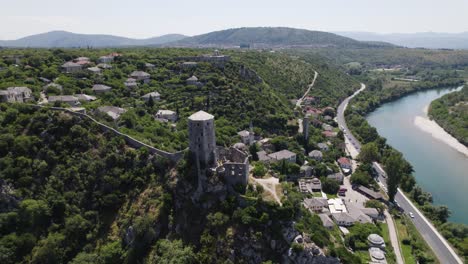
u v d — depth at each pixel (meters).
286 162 168.62
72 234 109.19
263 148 188.75
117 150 128.00
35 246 105.06
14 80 177.88
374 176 189.62
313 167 180.88
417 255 121.12
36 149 122.81
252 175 125.19
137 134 143.50
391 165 159.50
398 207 157.38
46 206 111.31
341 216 137.00
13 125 129.62
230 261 93.75
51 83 184.12
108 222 114.56
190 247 99.25
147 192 116.56
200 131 110.38
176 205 110.31
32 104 140.50
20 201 111.19
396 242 129.62
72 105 157.00
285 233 100.00
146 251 104.19
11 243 101.75
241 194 107.31
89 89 188.75
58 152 124.38
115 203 117.31
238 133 191.00
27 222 107.75
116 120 152.38
